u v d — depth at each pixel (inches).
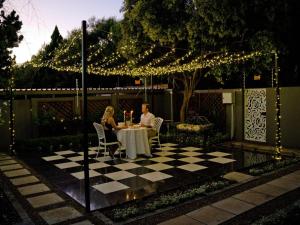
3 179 224.8
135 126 295.3
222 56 358.3
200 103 428.1
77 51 470.3
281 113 327.3
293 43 346.0
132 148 277.3
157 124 324.5
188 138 361.7
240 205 165.3
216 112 403.2
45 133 372.2
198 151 310.0
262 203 167.6
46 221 149.4
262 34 303.7
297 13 331.0
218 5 298.5
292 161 256.2
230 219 148.1
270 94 338.0
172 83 490.0
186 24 332.8
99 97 424.5
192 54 388.2
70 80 629.9
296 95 313.9
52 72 611.2
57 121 375.9
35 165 266.8
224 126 392.8
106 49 518.9
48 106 385.4
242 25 311.7
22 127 368.2
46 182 215.0
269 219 141.3
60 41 512.7
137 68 402.0
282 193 182.4
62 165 263.9
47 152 324.5
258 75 423.5
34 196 186.5
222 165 251.1
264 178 213.8
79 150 331.9
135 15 358.0
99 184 205.9
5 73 151.1
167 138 379.9
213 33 317.1
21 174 237.9
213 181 210.4
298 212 146.9
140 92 466.3
